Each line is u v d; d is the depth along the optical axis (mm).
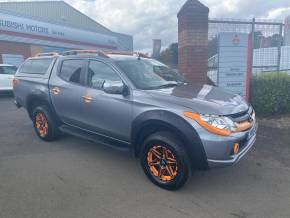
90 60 4742
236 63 7516
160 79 4500
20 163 4574
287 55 8773
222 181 3926
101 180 3967
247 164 4500
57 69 5293
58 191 3641
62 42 25547
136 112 3850
